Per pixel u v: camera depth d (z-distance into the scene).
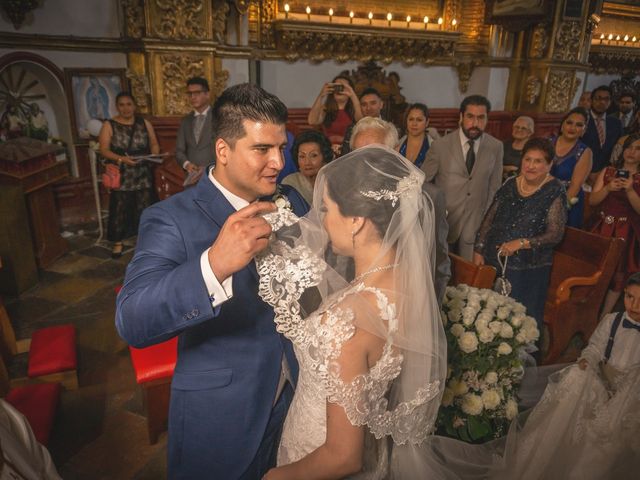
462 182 3.46
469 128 3.34
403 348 1.12
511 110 7.98
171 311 1.11
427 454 1.45
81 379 2.95
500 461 1.72
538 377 2.35
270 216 1.27
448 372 1.69
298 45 6.56
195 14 5.51
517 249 2.83
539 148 2.76
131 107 4.86
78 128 5.53
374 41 6.88
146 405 2.38
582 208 3.73
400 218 1.14
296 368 1.56
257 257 1.21
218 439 1.48
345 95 4.78
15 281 3.90
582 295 3.04
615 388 1.93
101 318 3.66
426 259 1.19
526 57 7.66
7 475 1.06
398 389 1.17
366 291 1.11
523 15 6.90
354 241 1.18
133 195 4.94
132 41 5.44
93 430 2.54
